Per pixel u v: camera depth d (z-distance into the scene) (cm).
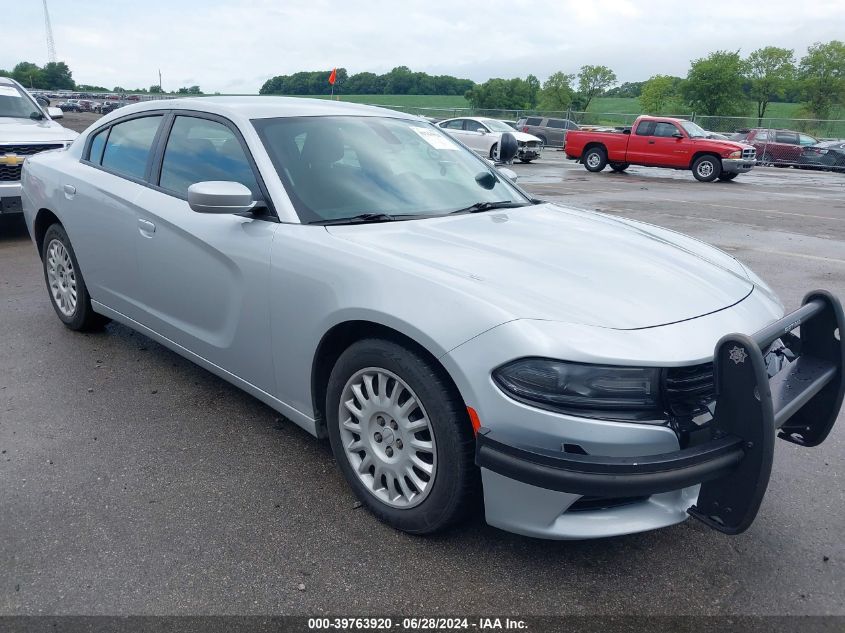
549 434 212
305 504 279
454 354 223
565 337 215
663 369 216
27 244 759
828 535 268
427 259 256
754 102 6631
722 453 208
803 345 268
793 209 1257
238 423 347
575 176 1942
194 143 349
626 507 228
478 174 374
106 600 224
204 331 337
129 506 275
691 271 278
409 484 257
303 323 275
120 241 379
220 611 220
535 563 246
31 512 270
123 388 385
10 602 222
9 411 354
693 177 2095
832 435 354
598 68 7912
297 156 317
